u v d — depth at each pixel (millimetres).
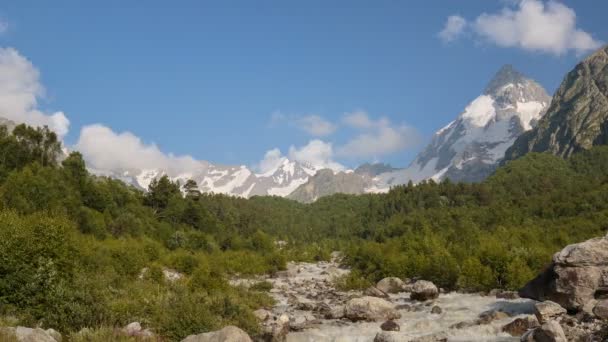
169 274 59062
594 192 151625
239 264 80938
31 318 25391
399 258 68750
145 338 24500
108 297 29859
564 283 31156
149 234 104375
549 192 195625
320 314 38938
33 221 33125
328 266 105312
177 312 27547
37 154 120875
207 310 29109
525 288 35406
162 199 148500
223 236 134500
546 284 33562
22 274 27000
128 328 25828
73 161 124875
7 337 20141
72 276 30953
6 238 28500
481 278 51094
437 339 27219
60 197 88938
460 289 52625
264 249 131750
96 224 83625
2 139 116125
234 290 45188
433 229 137625
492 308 38250
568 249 31938
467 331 28906
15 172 92438
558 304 29422
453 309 38906
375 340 27844
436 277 56438
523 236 82188
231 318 30391
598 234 83750
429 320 33688
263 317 34969
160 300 30078
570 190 179125
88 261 41562
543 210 146375
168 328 26234
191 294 34125
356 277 61281
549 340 22766
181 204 143875
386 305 36188
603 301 26594
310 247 145625
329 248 162375
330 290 57750
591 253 30656
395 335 27281
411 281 62406
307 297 51281
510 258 52000
